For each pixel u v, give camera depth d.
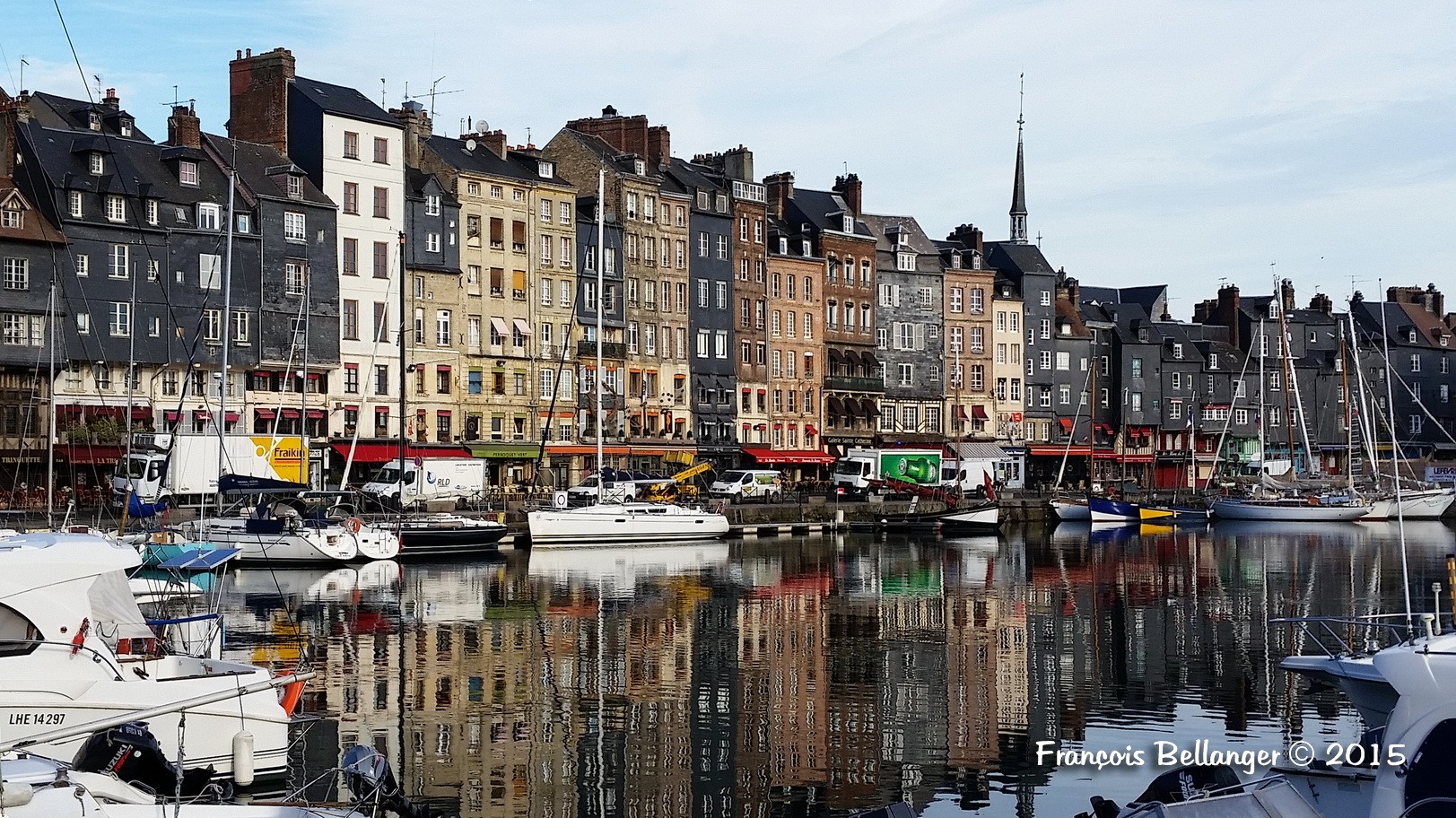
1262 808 18.62
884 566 68.88
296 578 59.16
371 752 22.16
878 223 129.75
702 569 66.38
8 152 77.06
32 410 73.69
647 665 39.66
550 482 97.69
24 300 74.19
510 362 96.19
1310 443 144.12
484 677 37.47
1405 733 19.23
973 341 129.88
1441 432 154.38
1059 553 78.31
